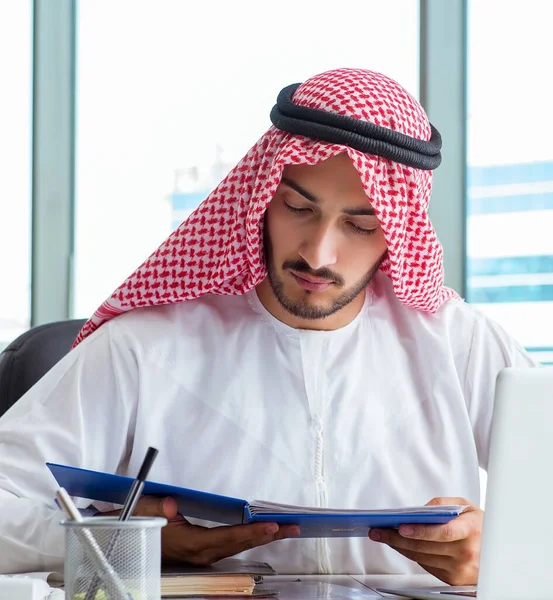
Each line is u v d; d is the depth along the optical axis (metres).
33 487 1.61
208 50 3.68
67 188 3.86
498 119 3.38
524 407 1.07
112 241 3.82
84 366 1.72
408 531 1.33
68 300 3.87
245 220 1.68
